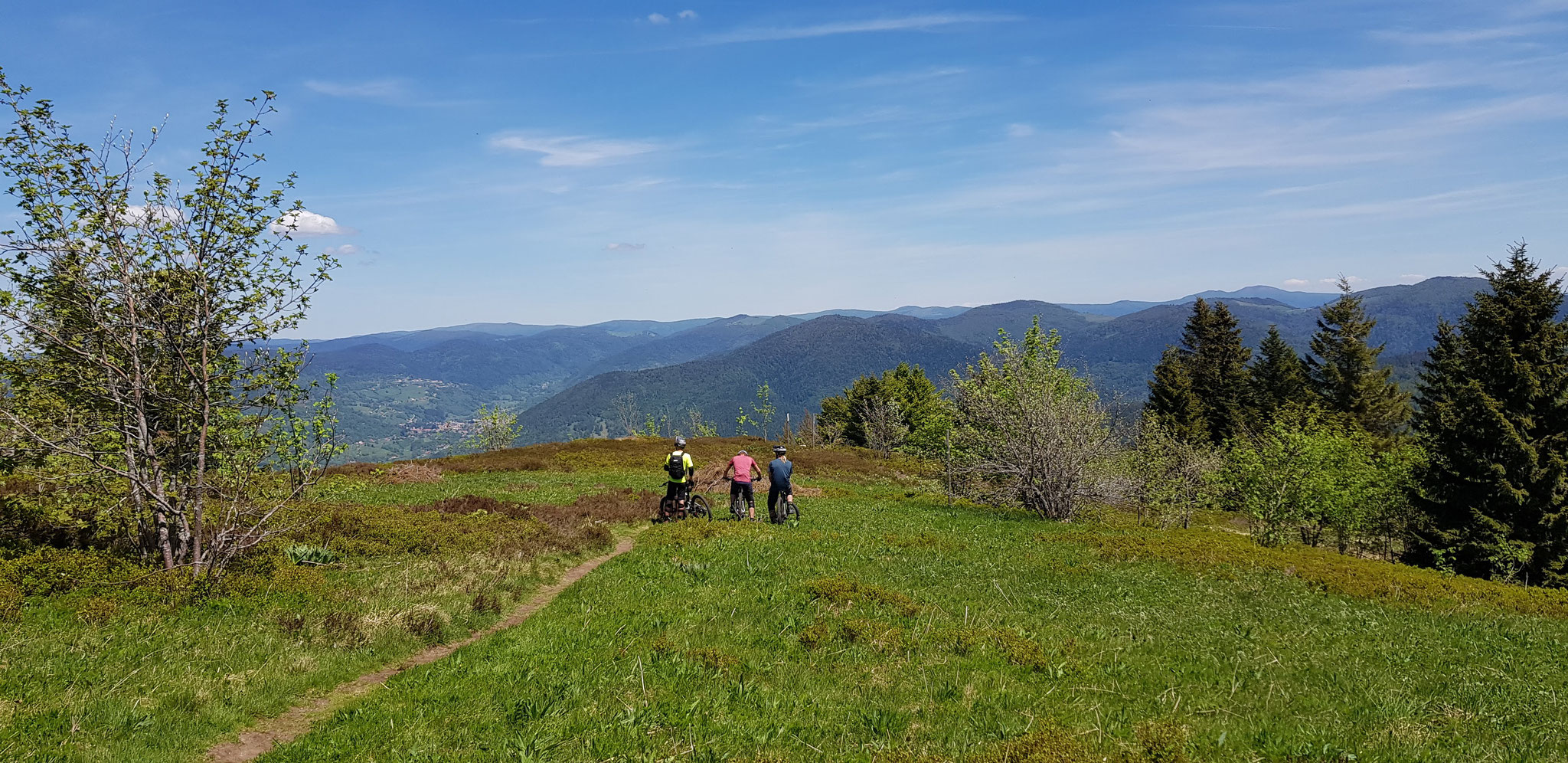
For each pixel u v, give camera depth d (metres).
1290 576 17.95
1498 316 42.94
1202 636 12.07
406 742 7.64
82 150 12.17
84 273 12.20
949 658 10.30
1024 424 32.44
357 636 11.28
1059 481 31.55
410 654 11.40
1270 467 35.69
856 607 13.10
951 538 22.34
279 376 13.67
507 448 61.91
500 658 10.61
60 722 7.57
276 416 13.96
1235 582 17.14
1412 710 8.59
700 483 37.53
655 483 38.88
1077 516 32.16
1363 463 38.09
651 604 13.47
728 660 9.97
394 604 13.08
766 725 7.88
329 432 14.74
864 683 9.33
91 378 12.66
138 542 14.68
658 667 9.83
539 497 31.08
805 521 25.22
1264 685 9.56
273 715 8.84
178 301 12.56
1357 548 45.06
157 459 13.24
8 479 16.25
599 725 7.89
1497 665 10.93
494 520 22.34
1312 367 79.19
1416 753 7.23
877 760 6.95
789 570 16.50
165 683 8.90
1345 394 75.62
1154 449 38.03
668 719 8.04
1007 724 7.93
